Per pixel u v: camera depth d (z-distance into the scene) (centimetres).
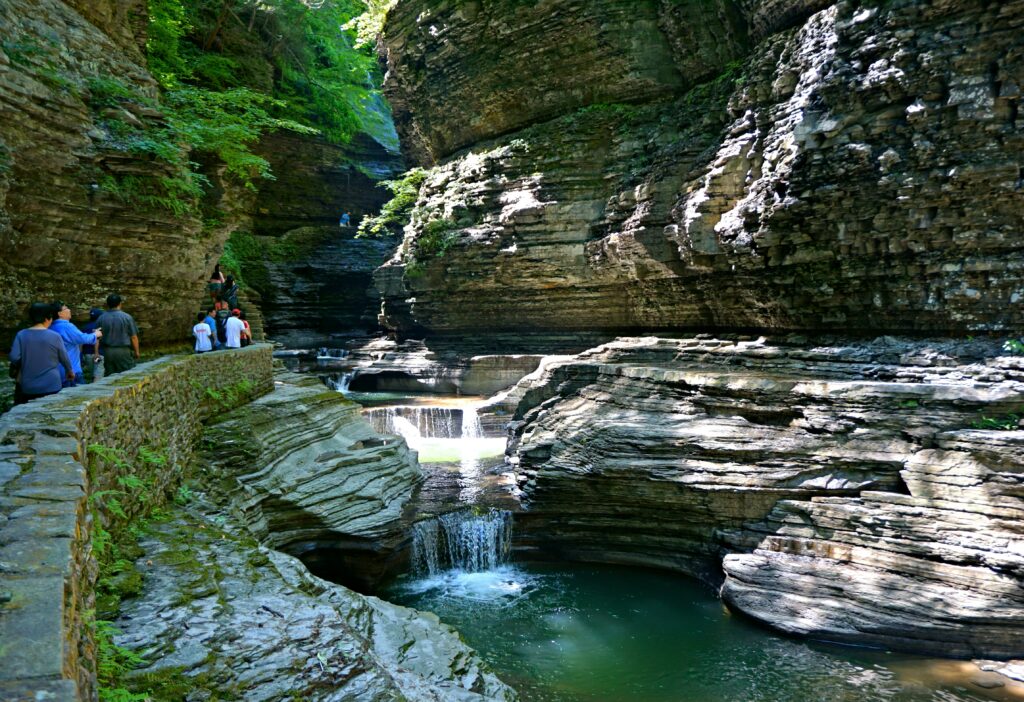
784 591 1225
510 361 2730
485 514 1554
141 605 608
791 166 1683
